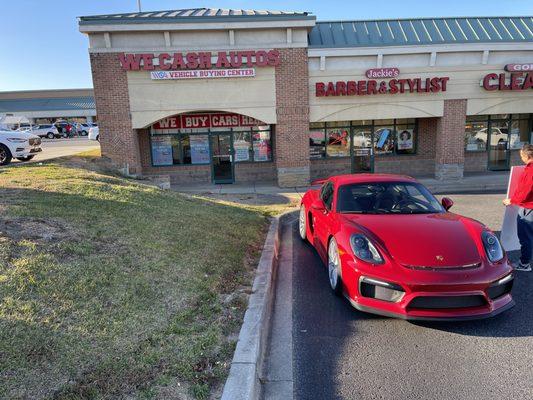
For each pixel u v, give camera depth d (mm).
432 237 4289
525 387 3088
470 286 3783
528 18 16281
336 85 14391
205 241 5973
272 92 14320
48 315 3266
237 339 3488
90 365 2861
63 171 9773
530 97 15039
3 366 2656
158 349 3193
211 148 16297
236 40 13922
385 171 17000
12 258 3928
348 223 4785
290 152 14703
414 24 15836
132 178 13414
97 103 13938
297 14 14266
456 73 14758
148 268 4535
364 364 3469
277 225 8336
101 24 13328
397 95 14758
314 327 4184
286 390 3137
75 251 4410
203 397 2727
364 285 4129
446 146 15195
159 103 14094
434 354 3592
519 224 5504
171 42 13781
